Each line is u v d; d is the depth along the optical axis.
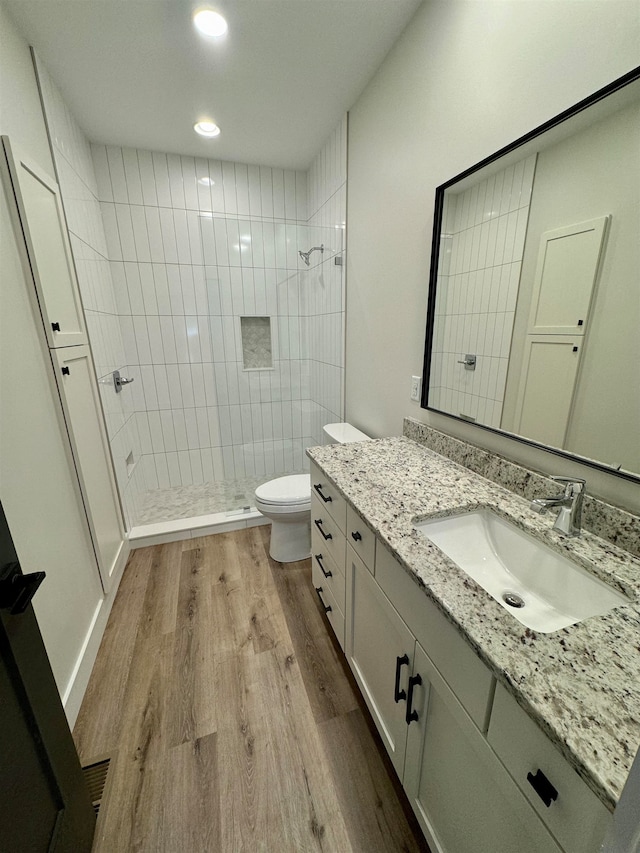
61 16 1.31
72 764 0.91
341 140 2.07
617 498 0.85
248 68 1.62
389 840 0.97
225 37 1.43
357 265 2.10
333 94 1.83
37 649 0.80
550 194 0.93
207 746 1.19
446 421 1.46
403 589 0.87
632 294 0.77
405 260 1.63
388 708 1.04
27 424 1.19
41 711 0.79
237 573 2.06
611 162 0.79
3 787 0.64
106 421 2.03
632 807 0.32
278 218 2.83
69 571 1.39
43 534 1.22
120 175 2.43
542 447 1.03
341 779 1.10
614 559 0.80
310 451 1.55
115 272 2.57
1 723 0.65
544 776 0.51
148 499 2.88
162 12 1.30
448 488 1.18
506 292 1.10
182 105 1.88
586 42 0.82
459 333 1.33
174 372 2.89
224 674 1.44
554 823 0.50
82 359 1.73
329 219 2.40
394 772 1.12
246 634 1.63
